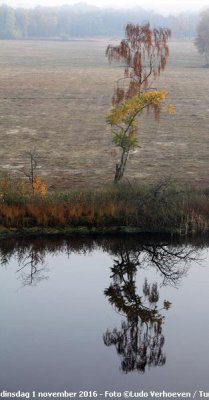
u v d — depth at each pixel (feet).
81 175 124.98
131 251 90.33
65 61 512.22
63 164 135.54
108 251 90.17
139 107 106.52
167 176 125.49
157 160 142.41
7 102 242.17
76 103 245.04
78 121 200.23
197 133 181.06
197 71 428.15
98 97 265.95
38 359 58.03
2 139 164.55
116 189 102.99
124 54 109.09
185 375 56.13
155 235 93.40
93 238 91.86
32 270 82.07
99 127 189.67
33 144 158.92
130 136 109.60
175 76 377.50
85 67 443.73
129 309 70.33
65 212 94.79
